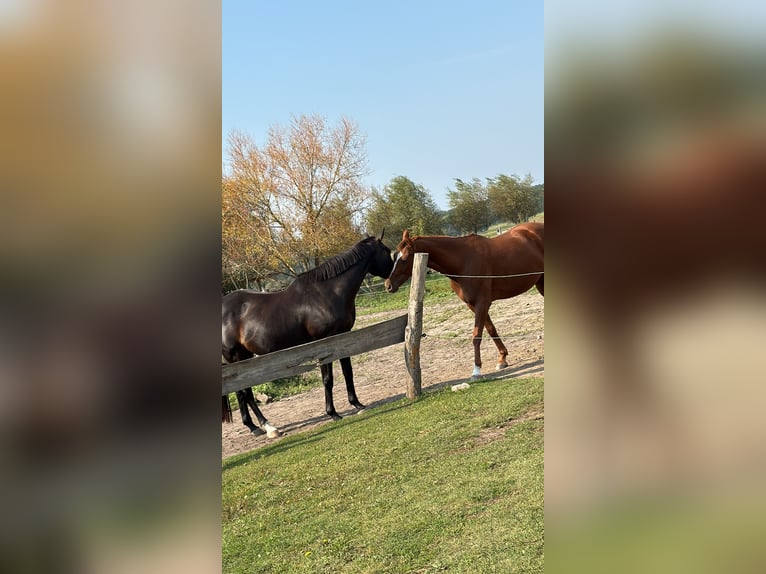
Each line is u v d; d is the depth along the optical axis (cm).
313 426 703
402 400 692
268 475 530
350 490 444
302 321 703
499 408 552
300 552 356
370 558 323
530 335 908
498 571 266
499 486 376
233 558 370
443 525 340
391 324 701
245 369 645
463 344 987
